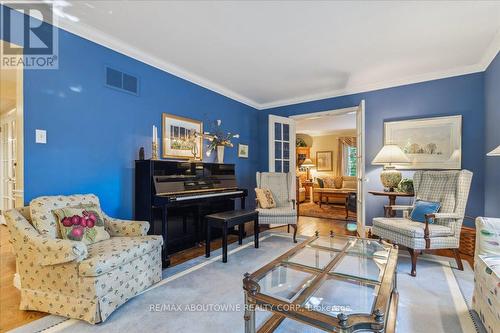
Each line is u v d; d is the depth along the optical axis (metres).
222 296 2.06
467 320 1.74
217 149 4.22
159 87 3.36
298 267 1.82
